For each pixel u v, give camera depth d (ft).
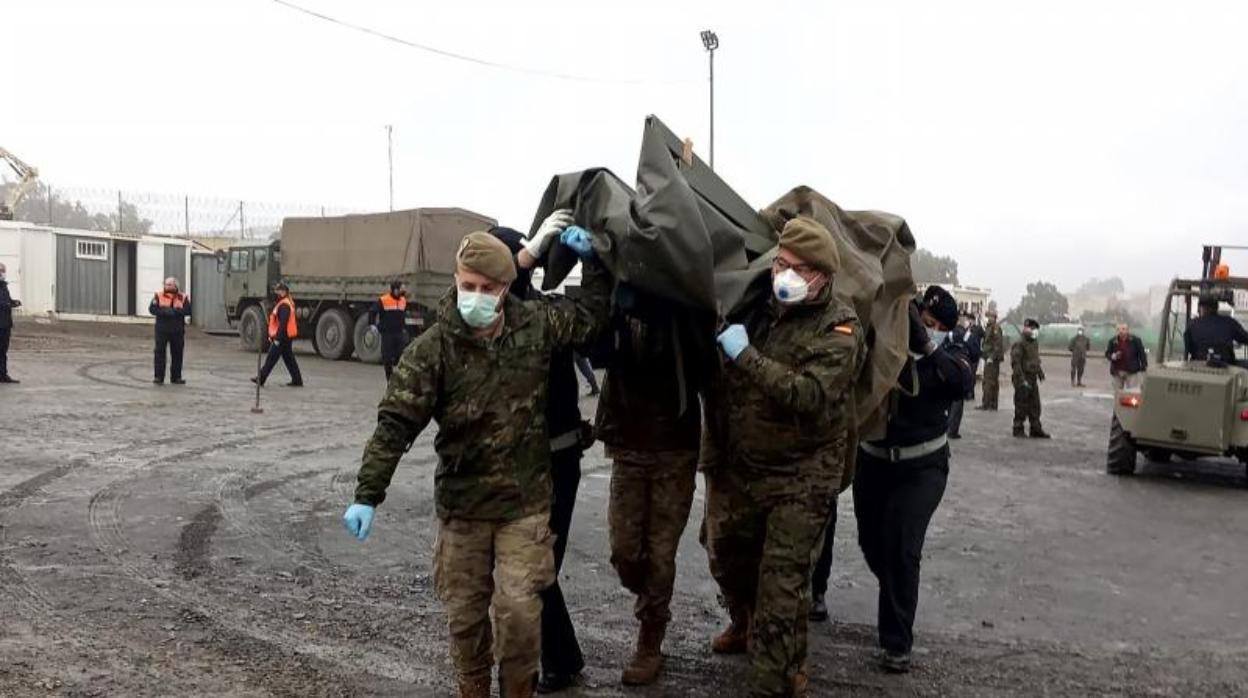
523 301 11.59
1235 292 36.94
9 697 12.32
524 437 11.25
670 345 12.70
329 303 79.20
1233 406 32.83
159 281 104.73
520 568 11.23
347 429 37.22
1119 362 59.36
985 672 14.62
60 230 99.40
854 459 12.82
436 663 14.20
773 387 11.48
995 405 59.93
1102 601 18.71
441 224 73.05
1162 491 31.89
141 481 25.91
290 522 22.26
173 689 12.85
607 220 11.96
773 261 12.22
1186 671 14.94
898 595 14.38
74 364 59.88
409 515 23.62
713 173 14.06
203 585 17.35
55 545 19.47
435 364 11.01
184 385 50.80
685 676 14.14
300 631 15.29
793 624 12.16
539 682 13.50
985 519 26.30
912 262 14.29
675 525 13.47
